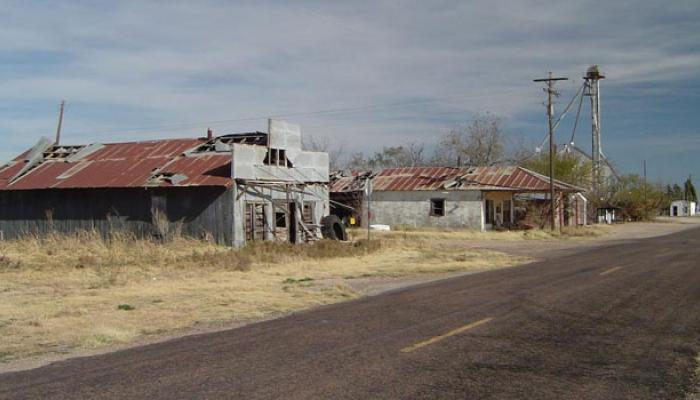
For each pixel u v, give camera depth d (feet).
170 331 36.42
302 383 23.43
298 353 28.66
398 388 22.76
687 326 34.94
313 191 111.75
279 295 50.47
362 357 27.66
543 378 24.35
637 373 25.27
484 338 31.71
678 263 71.92
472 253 95.09
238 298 48.60
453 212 159.02
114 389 23.00
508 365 26.27
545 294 47.83
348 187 172.35
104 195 103.19
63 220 105.91
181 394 22.16
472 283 56.90
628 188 271.28
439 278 64.13
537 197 176.14
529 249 107.34
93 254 79.97
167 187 98.48
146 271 65.98
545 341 31.04
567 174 219.20
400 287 56.95
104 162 112.88
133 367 26.61
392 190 165.48
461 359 27.27
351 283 60.64
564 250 104.32
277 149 103.91
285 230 104.06
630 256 83.71
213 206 96.73
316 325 36.45
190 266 70.13
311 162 111.45
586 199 208.13
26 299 47.70
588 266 70.38
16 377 25.55
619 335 32.53
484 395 22.02
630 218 264.52
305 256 83.61
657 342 30.91
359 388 22.74
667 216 362.33
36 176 111.55
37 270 65.98
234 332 35.14
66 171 110.73
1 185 110.01
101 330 35.47
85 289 53.36
